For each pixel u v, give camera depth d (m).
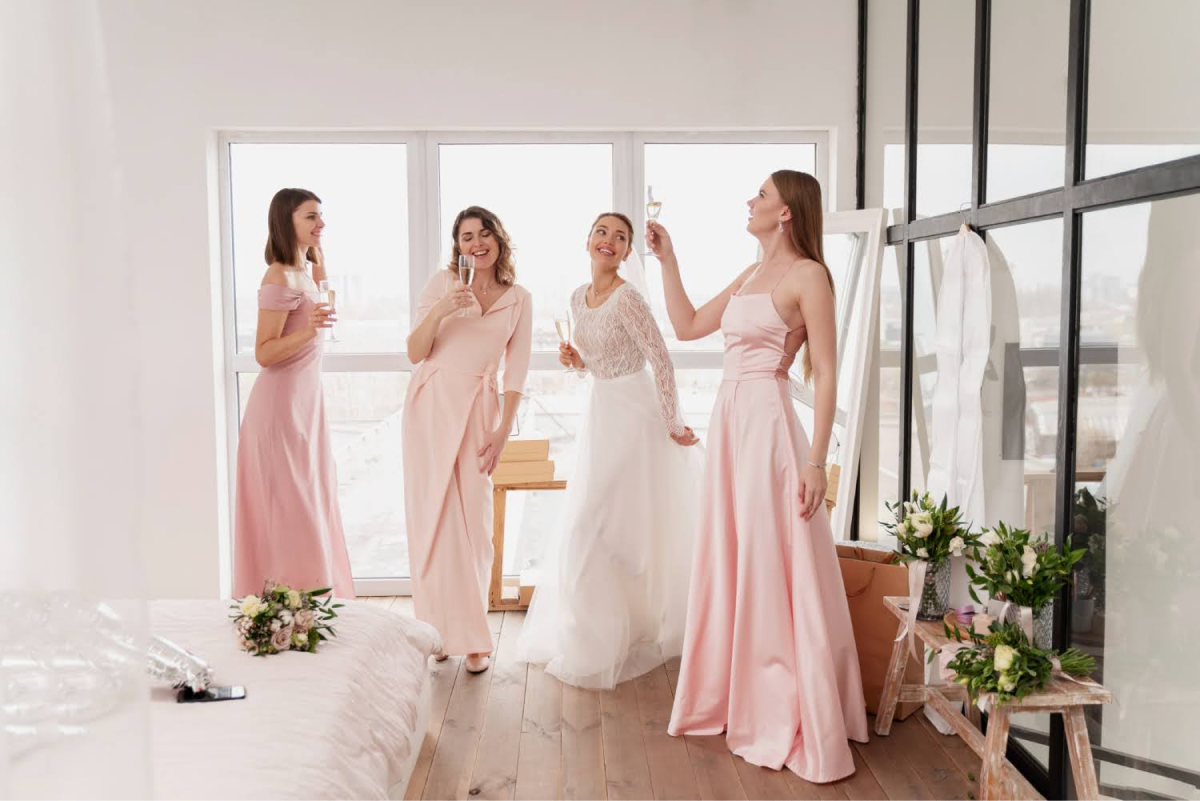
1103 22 2.13
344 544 3.80
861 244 3.92
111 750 0.91
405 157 4.43
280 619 2.20
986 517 2.81
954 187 3.12
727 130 4.41
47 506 0.89
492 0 4.16
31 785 0.88
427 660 2.75
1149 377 1.95
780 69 4.22
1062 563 2.19
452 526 3.49
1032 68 2.51
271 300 3.46
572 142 4.44
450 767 2.75
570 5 4.17
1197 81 1.77
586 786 2.64
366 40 4.16
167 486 4.26
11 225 0.87
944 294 2.99
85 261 0.91
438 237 4.44
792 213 2.87
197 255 4.21
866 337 3.77
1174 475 1.87
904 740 2.96
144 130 4.16
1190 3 1.79
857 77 4.20
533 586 4.37
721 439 2.94
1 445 0.87
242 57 4.16
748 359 2.91
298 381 3.55
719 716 2.98
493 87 4.19
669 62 4.20
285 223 3.52
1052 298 2.39
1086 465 2.22
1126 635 2.05
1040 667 2.10
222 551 4.32
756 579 2.83
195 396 4.25
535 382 4.52
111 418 0.92
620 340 3.50
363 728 1.98
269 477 3.50
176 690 1.93
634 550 3.45
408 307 4.48
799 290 2.81
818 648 2.74
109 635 0.92
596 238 3.55
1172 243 1.86
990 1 2.81
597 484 3.44
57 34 0.89
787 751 2.75
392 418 4.55
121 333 0.94
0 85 0.87
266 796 1.50
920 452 3.44
